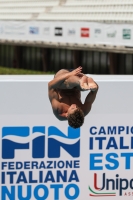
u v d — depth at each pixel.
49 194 21.55
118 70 72.06
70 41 74.75
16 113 21.00
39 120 21.12
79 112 17.89
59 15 80.69
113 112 21.53
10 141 21.12
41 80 20.97
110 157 21.78
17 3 89.75
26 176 21.36
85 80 18.19
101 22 69.25
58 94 19.48
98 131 21.55
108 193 21.92
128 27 65.06
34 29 80.69
